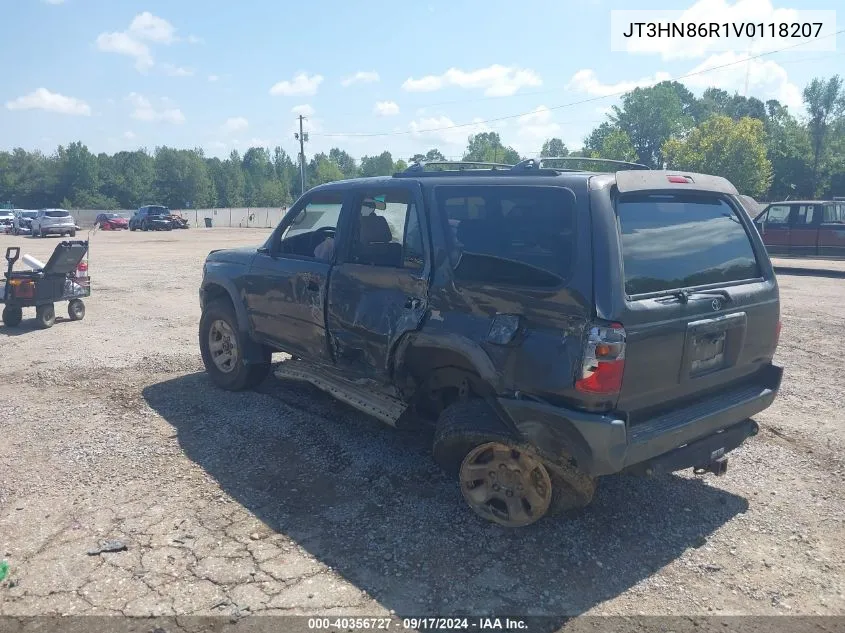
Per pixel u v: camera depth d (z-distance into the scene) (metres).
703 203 4.06
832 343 8.60
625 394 3.29
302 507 4.04
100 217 50.00
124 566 3.40
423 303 4.07
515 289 3.56
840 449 5.07
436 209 4.13
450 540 3.69
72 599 3.14
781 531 3.87
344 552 3.56
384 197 4.55
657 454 3.47
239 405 5.83
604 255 3.29
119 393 6.19
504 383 3.55
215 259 6.23
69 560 3.45
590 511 4.05
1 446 4.91
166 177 118.50
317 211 5.23
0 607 3.08
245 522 3.85
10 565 3.40
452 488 4.29
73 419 5.48
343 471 4.53
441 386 4.21
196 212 68.56
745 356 3.97
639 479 4.50
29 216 40.47
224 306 6.07
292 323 5.24
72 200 111.19
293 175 152.62
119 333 9.02
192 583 3.27
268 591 3.22
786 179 64.88
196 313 10.59
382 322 4.34
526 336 3.47
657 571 3.45
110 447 4.89
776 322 4.20
